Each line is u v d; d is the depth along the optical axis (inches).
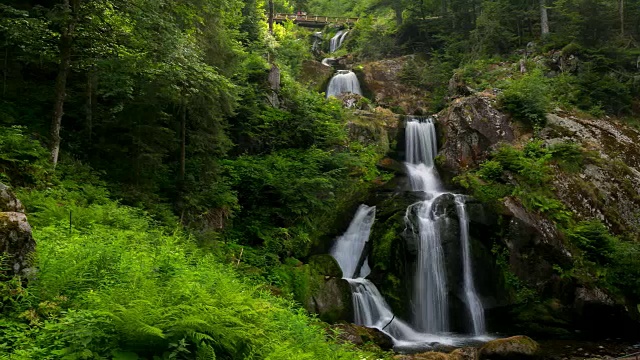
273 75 879.1
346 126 927.7
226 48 623.2
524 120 879.1
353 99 1133.1
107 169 476.4
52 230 266.2
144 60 432.8
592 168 773.3
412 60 1396.4
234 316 184.9
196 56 465.4
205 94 486.3
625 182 757.9
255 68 863.1
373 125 959.6
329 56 1648.6
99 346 148.4
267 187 665.6
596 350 503.8
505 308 617.3
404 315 582.6
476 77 1097.4
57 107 398.6
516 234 659.4
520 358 448.8
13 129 397.4
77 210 336.8
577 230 674.8
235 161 683.4
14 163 357.1
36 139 425.7
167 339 156.0
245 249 560.7
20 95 489.1
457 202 679.1
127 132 490.0
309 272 555.8
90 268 216.2
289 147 799.7
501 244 660.7
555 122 864.3
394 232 641.0
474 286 631.8
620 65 978.1
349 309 538.0
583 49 997.2
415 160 959.6
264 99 818.2
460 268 632.4
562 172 764.0
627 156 819.4
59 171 397.4
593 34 1044.5
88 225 322.3
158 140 492.7
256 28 1083.9
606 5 1025.5
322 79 1283.2
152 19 427.8
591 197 731.4
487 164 788.0
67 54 402.9
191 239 440.8
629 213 727.1
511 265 648.4
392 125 991.6
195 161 584.1
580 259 645.3
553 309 606.9
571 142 822.5
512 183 753.0
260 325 202.8
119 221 357.1
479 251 649.6
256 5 1164.5
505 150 801.6
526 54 1109.7
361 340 434.6
